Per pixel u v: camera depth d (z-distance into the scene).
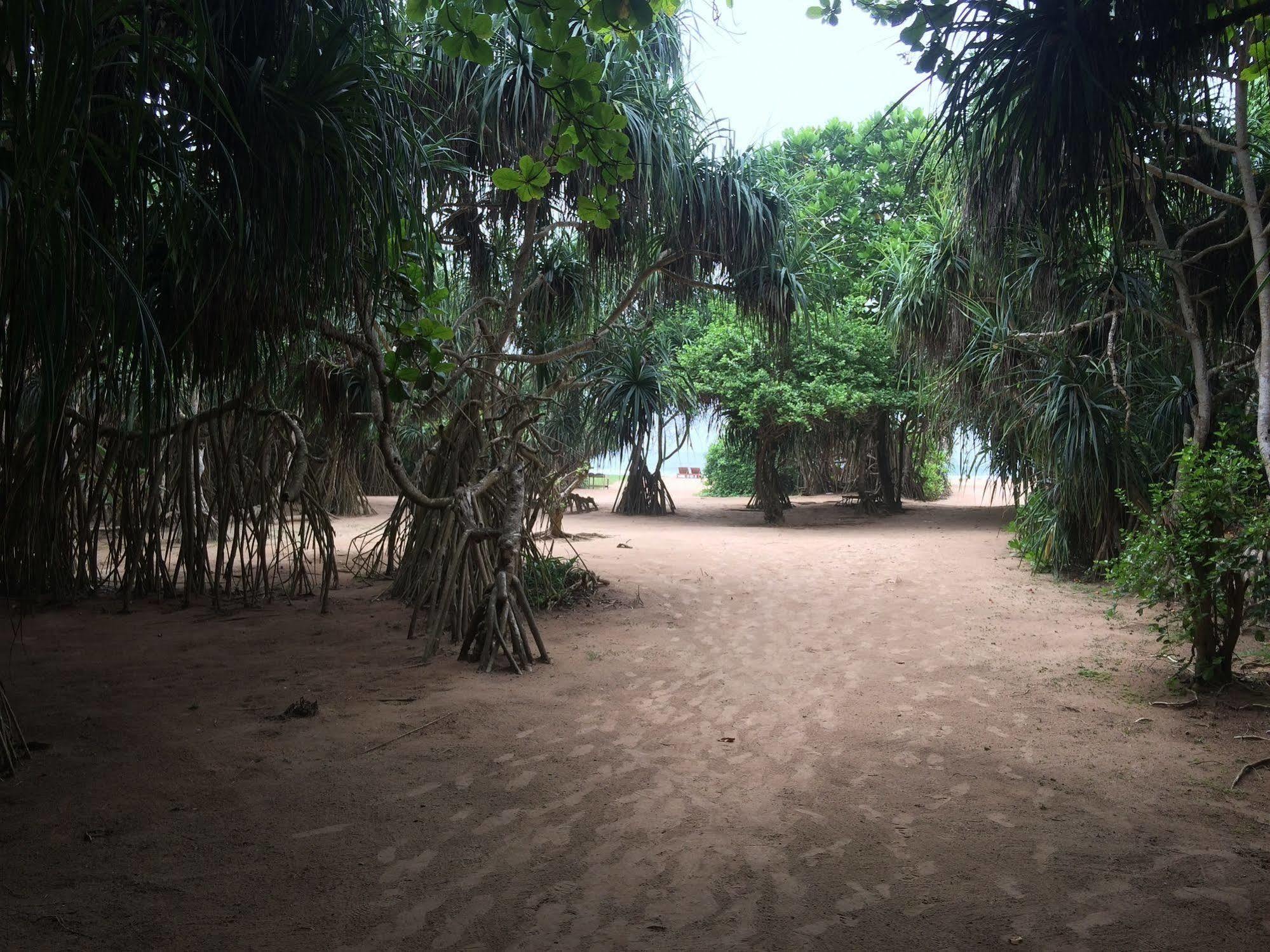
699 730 3.46
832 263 10.45
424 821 2.57
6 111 2.42
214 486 6.59
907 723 3.54
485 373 6.31
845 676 4.29
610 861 2.32
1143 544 3.96
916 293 9.74
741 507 17.44
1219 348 6.58
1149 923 1.99
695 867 2.29
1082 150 2.98
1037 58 2.87
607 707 3.78
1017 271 7.46
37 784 2.83
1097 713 3.65
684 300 9.28
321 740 3.30
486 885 2.19
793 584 7.28
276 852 2.36
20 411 5.11
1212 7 3.11
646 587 7.01
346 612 6.02
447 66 6.15
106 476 6.24
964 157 4.46
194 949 1.87
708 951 1.89
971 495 21.69
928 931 1.96
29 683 4.14
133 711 3.67
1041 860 2.31
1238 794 2.77
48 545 5.29
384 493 17.11
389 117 3.75
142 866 2.26
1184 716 3.59
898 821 2.57
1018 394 8.10
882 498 15.84
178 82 3.09
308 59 3.35
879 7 3.47
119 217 2.75
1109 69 2.82
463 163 6.77
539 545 10.00
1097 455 6.88
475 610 4.76
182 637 5.18
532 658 4.51
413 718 3.59
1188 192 6.08
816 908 2.07
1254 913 2.02
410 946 1.90
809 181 13.90
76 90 2.02
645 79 6.69
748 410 12.95
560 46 3.05
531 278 8.44
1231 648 3.94
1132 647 4.87
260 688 4.05
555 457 9.91
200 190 3.36
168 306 3.93
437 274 7.57
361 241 4.00
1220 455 3.90
